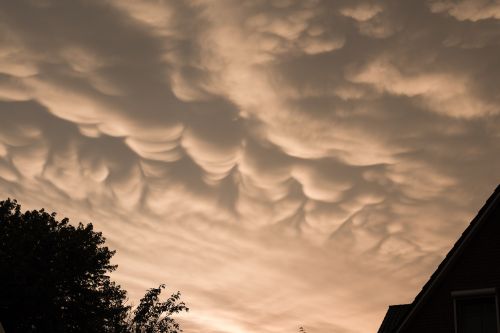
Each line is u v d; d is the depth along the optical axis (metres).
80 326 48.25
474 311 20.34
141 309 52.81
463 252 21.02
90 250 49.78
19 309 45.69
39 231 48.53
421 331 20.92
